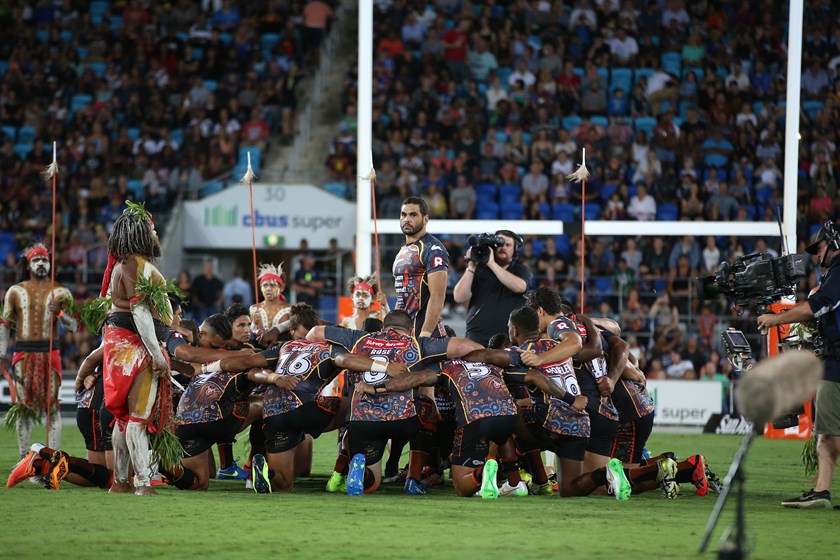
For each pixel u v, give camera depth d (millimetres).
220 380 17250
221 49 54594
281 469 17234
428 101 51156
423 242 18750
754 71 52500
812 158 49188
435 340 16656
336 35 56156
